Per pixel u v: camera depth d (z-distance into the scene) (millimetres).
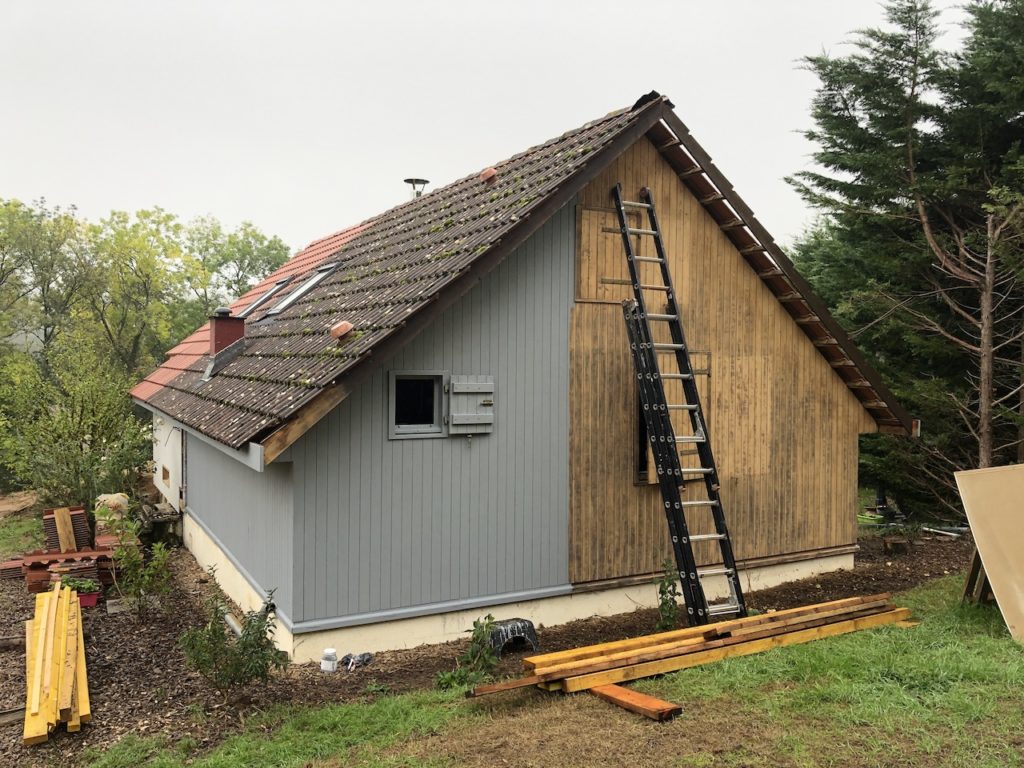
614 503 9445
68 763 5820
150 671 7645
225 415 8461
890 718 5723
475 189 11695
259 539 8836
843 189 17688
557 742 5543
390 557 8039
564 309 9039
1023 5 14805
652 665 6801
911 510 17594
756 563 10703
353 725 6129
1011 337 15570
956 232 15922
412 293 8039
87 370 17812
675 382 9875
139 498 16250
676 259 9883
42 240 34469
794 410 11078
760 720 5801
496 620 8625
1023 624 7789
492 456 8594
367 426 7871
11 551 14602
